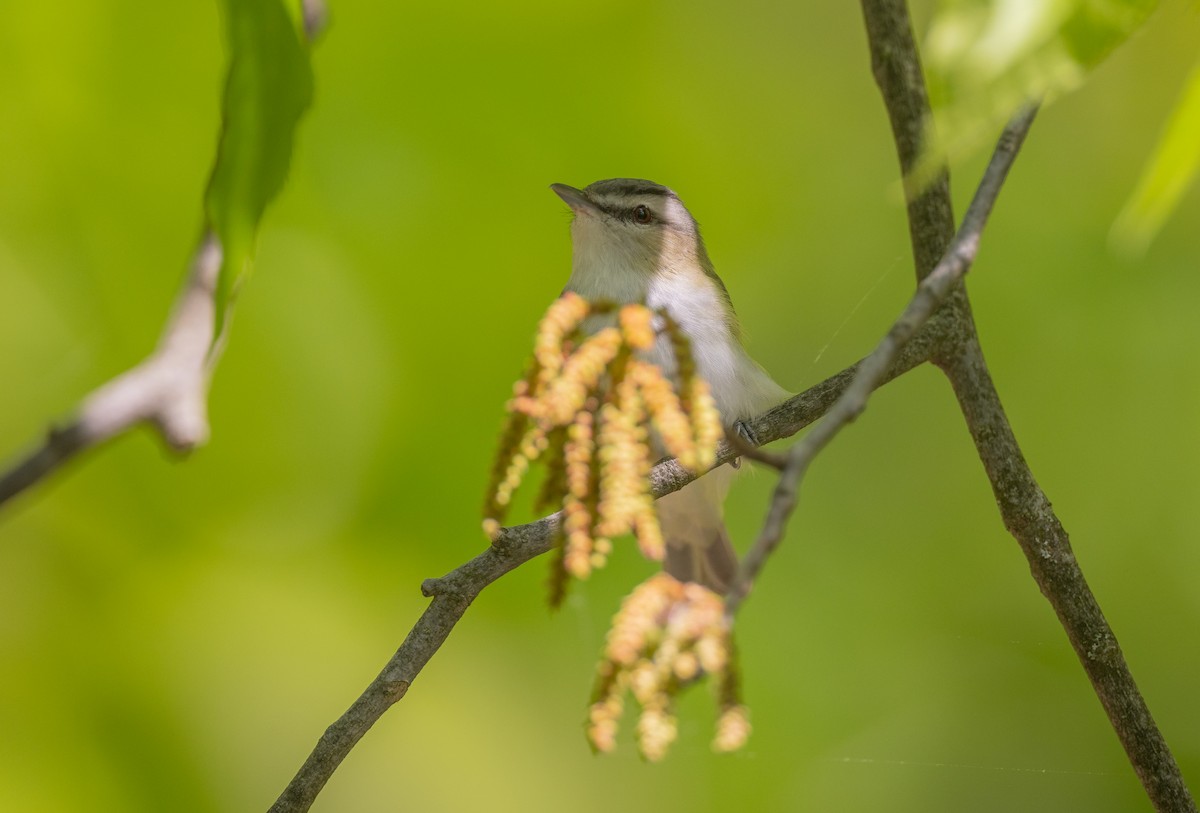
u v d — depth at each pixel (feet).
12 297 30.01
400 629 33.19
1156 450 37.45
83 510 31.73
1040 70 12.92
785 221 38.88
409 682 19.52
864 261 40.75
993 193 16.42
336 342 33.86
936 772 36.91
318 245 33.42
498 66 33.17
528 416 16.20
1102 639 23.25
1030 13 12.96
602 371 15.29
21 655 30.14
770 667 37.81
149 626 31.48
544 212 33.99
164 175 29.37
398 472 33.96
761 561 12.64
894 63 25.02
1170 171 14.14
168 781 30.04
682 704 36.91
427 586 20.03
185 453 10.71
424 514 33.88
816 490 41.06
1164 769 22.63
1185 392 37.24
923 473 40.98
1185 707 36.22
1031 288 38.91
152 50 27.84
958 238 15.80
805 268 40.06
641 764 35.50
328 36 32.01
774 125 38.93
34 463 9.97
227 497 33.19
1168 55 37.09
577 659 34.86
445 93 33.04
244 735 31.27
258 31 13.89
